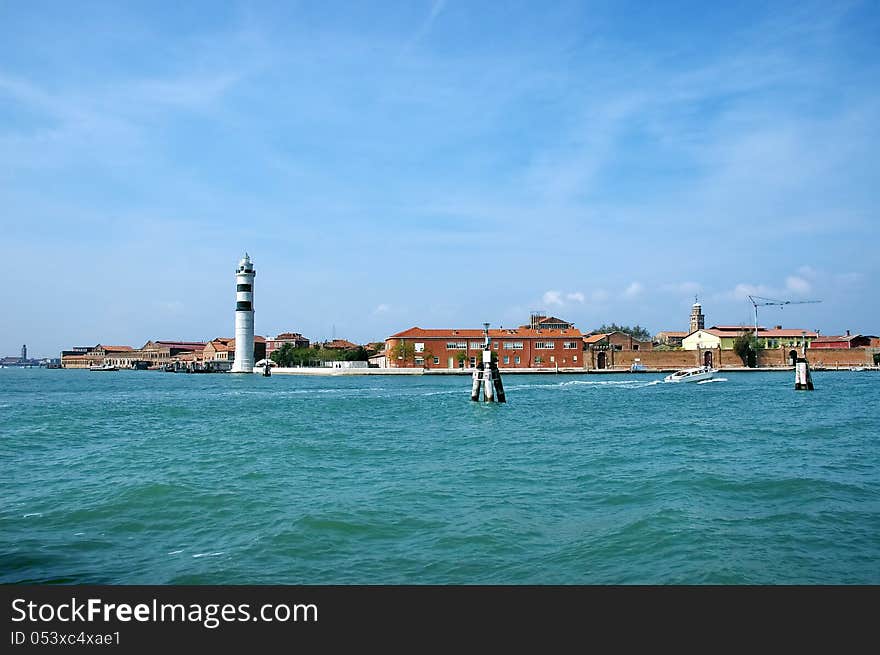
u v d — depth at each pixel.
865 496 23.69
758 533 19.12
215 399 88.00
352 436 44.88
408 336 177.75
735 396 82.56
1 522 22.00
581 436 43.12
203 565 17.45
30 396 99.12
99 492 26.53
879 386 102.19
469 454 35.81
